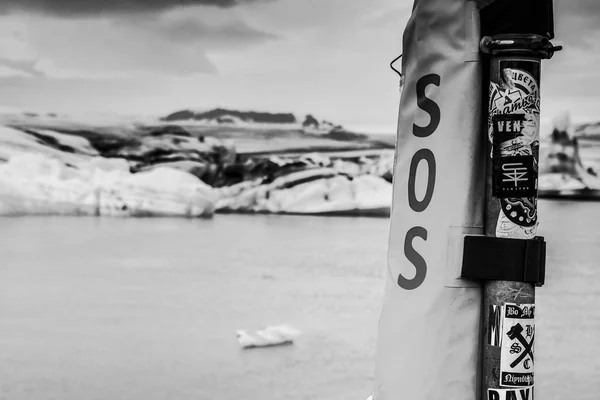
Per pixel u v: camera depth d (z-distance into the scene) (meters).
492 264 2.48
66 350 6.57
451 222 2.56
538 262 2.50
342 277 7.35
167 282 7.27
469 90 2.55
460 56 2.56
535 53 2.47
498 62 2.50
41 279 7.25
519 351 2.49
